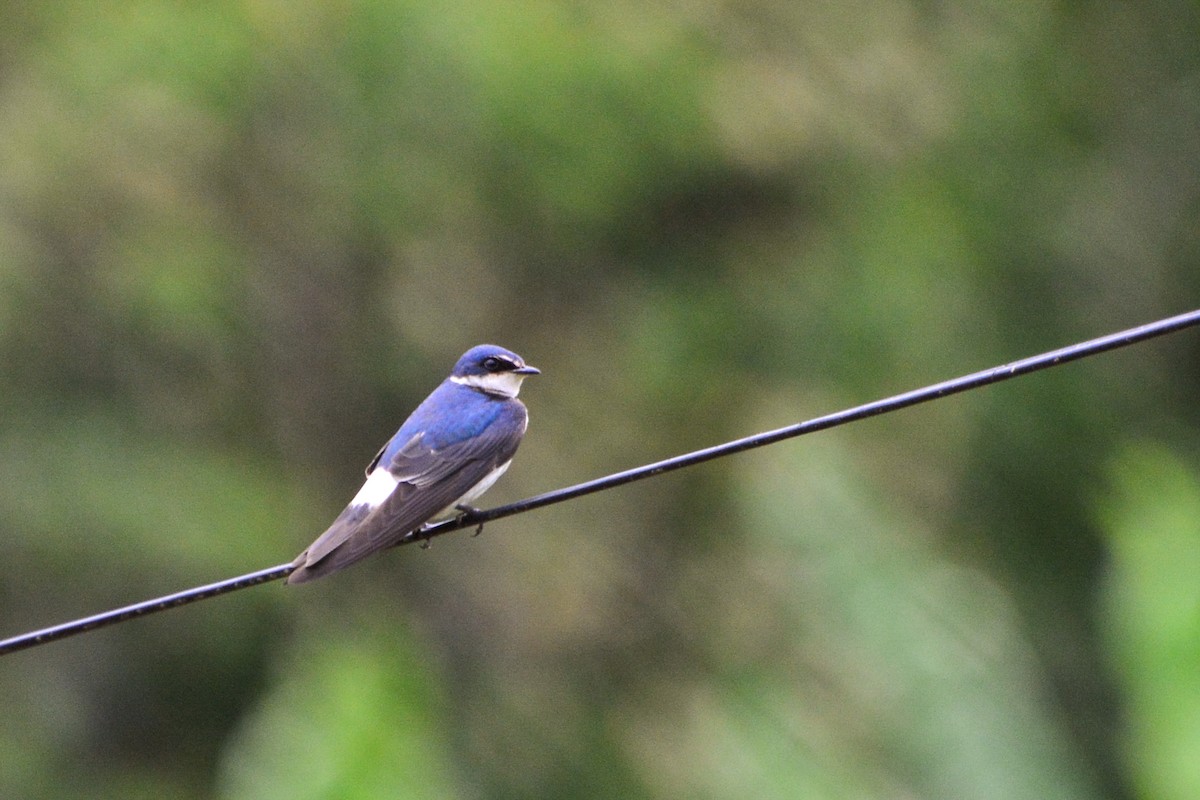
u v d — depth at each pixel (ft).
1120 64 67.36
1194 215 65.92
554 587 58.80
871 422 59.72
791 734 49.16
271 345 59.16
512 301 60.44
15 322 55.88
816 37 62.13
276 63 57.36
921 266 61.87
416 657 55.01
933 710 46.60
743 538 56.08
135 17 57.21
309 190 58.03
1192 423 64.90
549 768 56.95
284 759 40.11
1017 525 60.85
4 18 58.80
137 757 58.13
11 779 55.93
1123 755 53.88
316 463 59.98
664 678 57.31
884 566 50.57
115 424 57.36
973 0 66.13
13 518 55.67
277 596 58.03
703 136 59.31
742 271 61.87
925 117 63.87
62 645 57.36
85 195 56.80
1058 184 65.21
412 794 38.91
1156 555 40.96
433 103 57.36
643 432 60.23
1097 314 64.69
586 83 57.57
